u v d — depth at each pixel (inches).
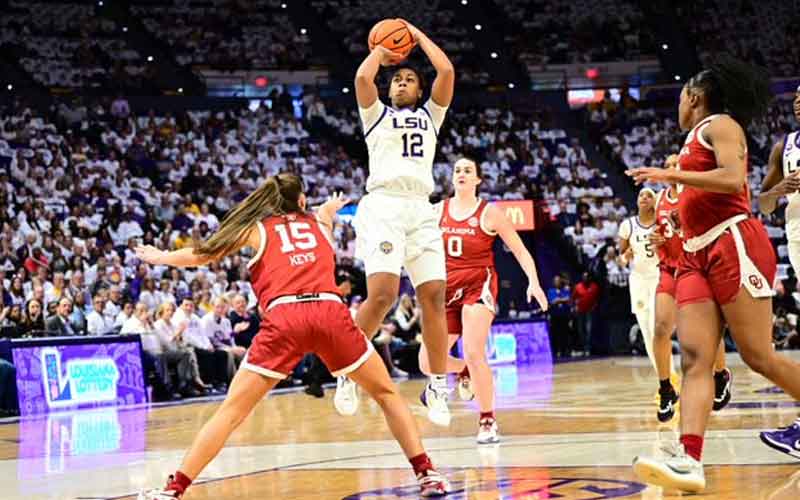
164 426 358.9
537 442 247.4
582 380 508.1
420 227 216.8
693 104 181.8
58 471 236.4
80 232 703.7
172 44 1084.5
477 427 299.0
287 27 1152.2
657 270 343.9
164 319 534.3
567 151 1030.4
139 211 775.7
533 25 1202.6
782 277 847.7
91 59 1031.0
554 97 1127.0
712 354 172.1
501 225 272.5
